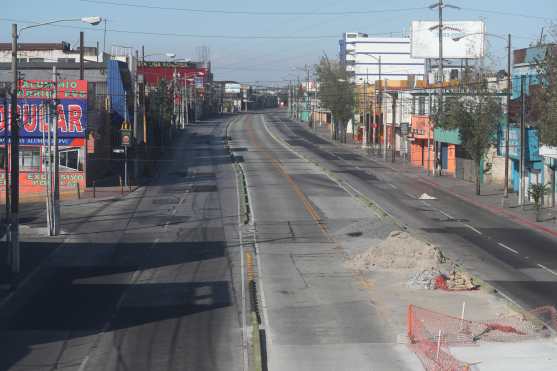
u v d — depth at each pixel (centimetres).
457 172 6450
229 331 2156
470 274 2877
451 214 4469
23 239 3716
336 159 7994
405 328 2144
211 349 1981
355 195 5225
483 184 5969
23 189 5331
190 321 2270
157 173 6612
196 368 1820
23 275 2956
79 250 3447
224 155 8225
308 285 2725
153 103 8338
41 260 3234
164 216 4400
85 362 1880
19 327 2225
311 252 3359
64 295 2628
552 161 4684
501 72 6656
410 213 4494
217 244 3572
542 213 4403
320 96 10575
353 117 10650
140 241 3659
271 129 13000
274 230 3928
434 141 6581
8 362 1883
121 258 3269
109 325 2236
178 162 7506
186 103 13638
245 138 10881
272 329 2162
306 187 5638
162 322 2264
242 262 3159
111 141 6750
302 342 2028
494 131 5281
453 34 9381
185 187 5703
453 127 5303
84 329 2195
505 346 1936
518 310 2288
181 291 2670
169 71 16212
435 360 1792
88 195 5291
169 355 1931
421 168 7219
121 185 5556
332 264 3098
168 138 9644
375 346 1980
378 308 2381
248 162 7494
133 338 2095
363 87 10525
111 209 4678
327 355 1906
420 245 3097
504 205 4731
